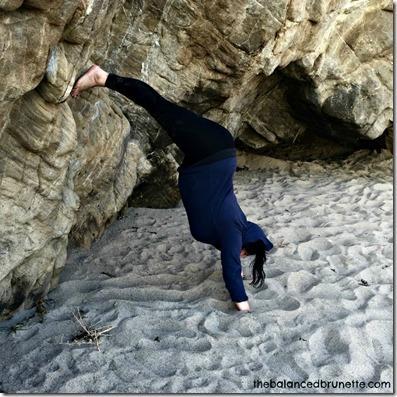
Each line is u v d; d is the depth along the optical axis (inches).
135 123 225.6
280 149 356.8
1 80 106.2
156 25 203.8
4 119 119.3
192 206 144.6
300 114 318.7
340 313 151.6
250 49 218.7
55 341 135.0
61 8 108.7
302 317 149.0
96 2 122.4
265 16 209.2
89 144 175.6
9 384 119.7
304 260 193.6
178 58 215.2
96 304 154.9
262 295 163.2
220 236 147.6
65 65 121.8
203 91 234.2
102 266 189.2
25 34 105.2
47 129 129.0
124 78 141.8
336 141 349.1
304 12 224.1
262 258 157.6
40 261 150.9
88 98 173.2
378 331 143.3
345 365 128.4
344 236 217.0
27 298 150.9
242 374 124.9
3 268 133.0
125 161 219.3
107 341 134.6
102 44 187.0
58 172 141.1
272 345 135.9
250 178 331.0
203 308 153.1
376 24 284.5
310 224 237.5
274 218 245.1
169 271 187.8
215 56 220.1
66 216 160.4
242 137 331.0
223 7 202.4
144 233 222.4
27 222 139.3
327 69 283.0
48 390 117.4
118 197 217.9
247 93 269.9
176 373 124.2
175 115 140.6
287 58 249.6
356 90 293.7
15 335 137.6
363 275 178.9
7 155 125.7
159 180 248.4
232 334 139.8
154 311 149.0
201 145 140.7
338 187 301.6
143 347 132.7
